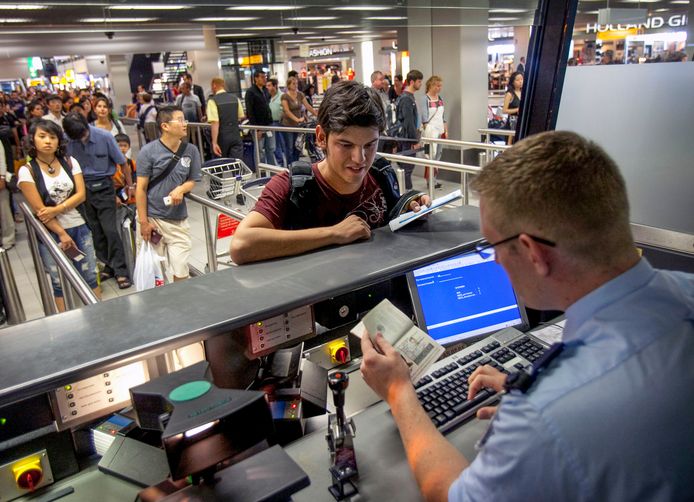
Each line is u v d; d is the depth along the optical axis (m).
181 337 1.04
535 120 2.52
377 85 7.83
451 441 1.23
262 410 0.89
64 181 3.55
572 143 0.75
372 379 1.10
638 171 2.16
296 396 1.30
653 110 2.06
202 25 6.93
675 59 3.60
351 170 1.50
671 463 0.64
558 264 0.75
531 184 0.72
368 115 1.44
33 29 7.12
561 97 2.38
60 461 1.11
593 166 0.72
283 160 8.08
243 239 1.41
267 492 0.88
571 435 0.65
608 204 0.71
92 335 1.05
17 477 1.06
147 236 3.67
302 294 1.19
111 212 4.27
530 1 4.34
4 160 5.28
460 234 1.54
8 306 3.43
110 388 1.11
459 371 1.43
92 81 18.61
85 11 5.13
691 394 0.66
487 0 4.53
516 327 1.68
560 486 0.66
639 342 0.69
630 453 0.64
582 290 0.76
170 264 3.80
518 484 0.68
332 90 1.49
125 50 7.59
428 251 1.41
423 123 6.73
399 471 1.13
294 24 5.66
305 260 1.39
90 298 1.87
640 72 2.07
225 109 7.02
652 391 0.65
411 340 1.27
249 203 4.34
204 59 12.07
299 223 1.62
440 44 7.62
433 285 1.58
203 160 8.16
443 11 5.45
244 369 1.31
